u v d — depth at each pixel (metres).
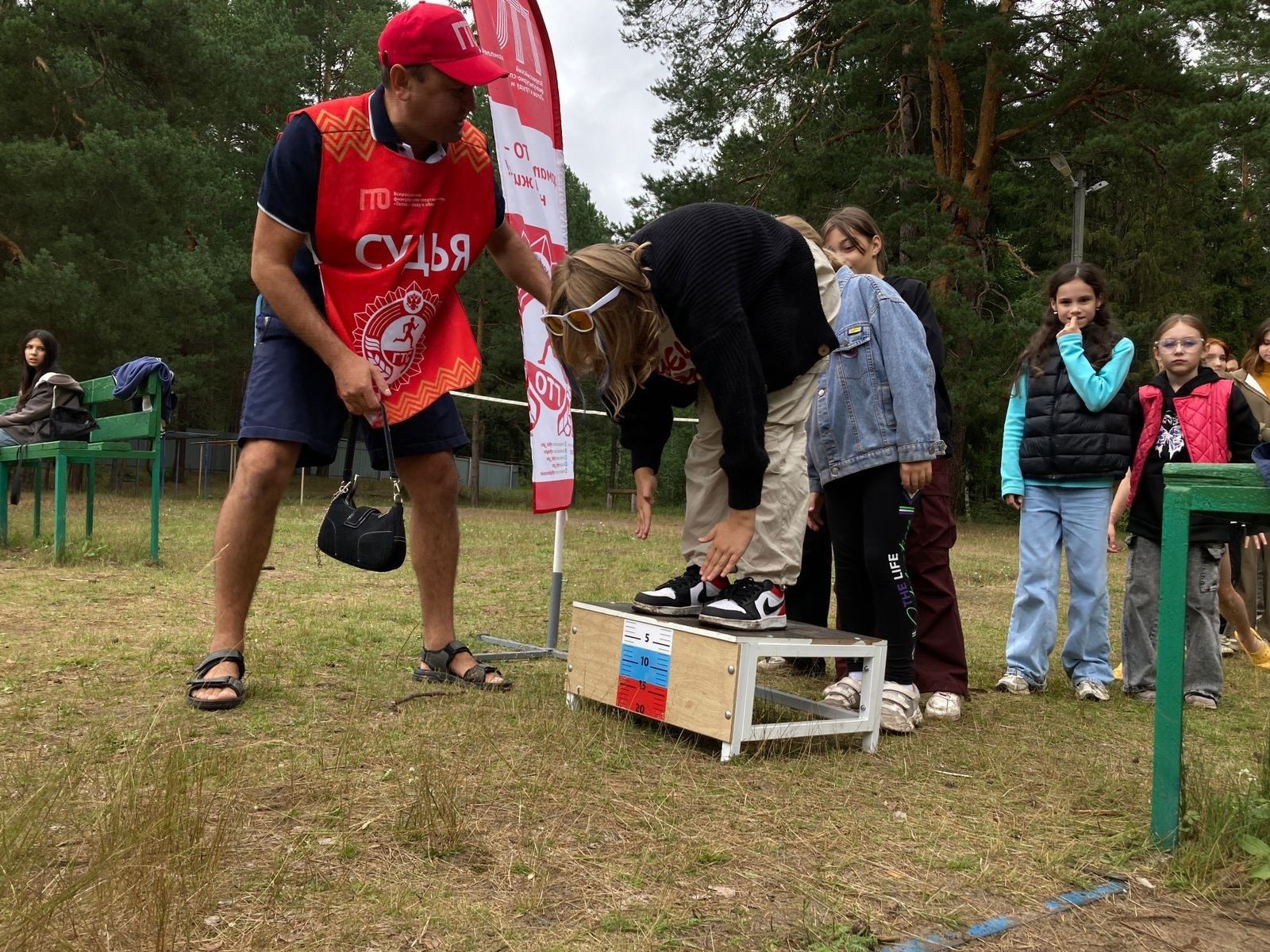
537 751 2.77
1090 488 4.32
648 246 2.63
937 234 18.33
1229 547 5.13
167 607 5.15
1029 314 18.84
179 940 1.61
